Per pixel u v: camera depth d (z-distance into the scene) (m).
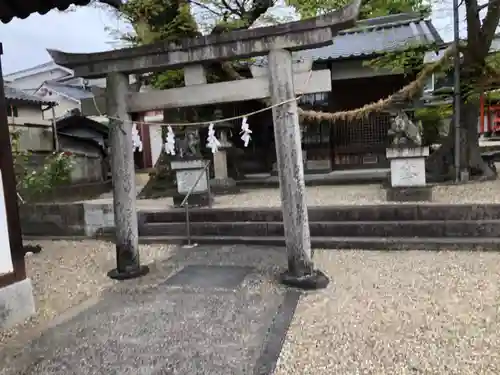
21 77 23.86
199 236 6.85
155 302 4.26
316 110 11.40
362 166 11.55
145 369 2.92
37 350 3.30
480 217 5.74
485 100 9.38
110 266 5.78
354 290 4.25
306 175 10.91
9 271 3.99
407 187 6.70
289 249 4.52
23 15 3.73
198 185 7.79
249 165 12.73
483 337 3.11
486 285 4.12
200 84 4.62
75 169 12.73
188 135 8.04
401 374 2.69
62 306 4.34
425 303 3.79
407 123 6.81
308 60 4.36
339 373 2.74
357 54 9.86
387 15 14.14
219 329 3.51
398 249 5.60
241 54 4.35
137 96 4.88
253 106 12.48
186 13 7.85
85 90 21.83
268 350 3.08
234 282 4.74
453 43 8.27
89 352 3.22
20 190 9.09
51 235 8.14
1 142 4.02
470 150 8.86
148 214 7.47
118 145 5.00
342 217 6.36
